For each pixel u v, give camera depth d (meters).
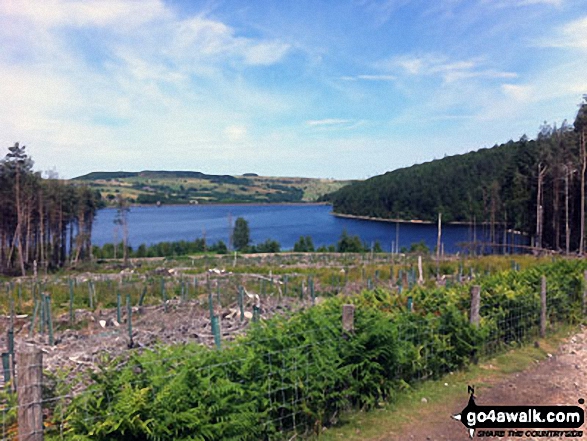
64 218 55.53
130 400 3.96
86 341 11.67
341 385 5.83
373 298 7.86
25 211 47.62
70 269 45.72
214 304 17.47
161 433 4.00
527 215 56.62
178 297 19.88
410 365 6.82
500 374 7.68
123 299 19.55
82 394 4.08
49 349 10.94
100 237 105.12
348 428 5.64
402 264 30.72
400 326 6.81
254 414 4.68
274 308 15.95
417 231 94.81
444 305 7.84
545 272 11.92
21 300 18.89
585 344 9.58
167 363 4.54
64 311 17.17
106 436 3.89
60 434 3.88
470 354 8.06
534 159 56.91
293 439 5.20
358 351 5.95
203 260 45.12
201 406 4.23
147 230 120.88
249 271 30.98
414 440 5.43
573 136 50.12
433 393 6.78
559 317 10.92
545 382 7.36
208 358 4.76
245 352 5.09
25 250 48.91
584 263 13.68
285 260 42.97
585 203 46.94
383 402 6.31
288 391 5.23
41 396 3.62
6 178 46.91
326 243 81.00
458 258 34.31
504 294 9.19
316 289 21.20
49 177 53.41
